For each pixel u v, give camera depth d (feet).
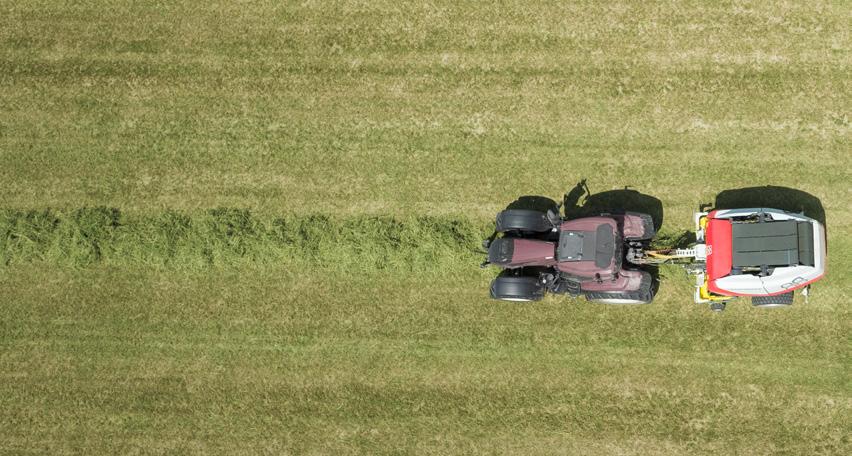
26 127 217.97
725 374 191.83
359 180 208.64
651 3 208.95
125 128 216.33
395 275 203.21
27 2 223.92
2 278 211.00
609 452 193.06
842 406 187.83
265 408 202.08
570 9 211.00
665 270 195.83
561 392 196.13
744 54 203.82
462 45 212.64
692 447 190.70
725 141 199.82
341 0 218.38
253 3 220.43
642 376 194.29
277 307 205.05
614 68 206.59
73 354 207.41
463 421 197.47
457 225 203.72
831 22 202.90
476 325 200.13
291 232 205.98
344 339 202.59
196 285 207.31
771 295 183.01
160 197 212.02
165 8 222.07
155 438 203.21
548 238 192.44
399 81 212.43
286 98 214.48
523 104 207.31
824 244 180.34
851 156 195.72
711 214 185.88
